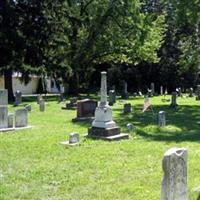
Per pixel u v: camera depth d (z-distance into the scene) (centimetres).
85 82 5734
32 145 1516
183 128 2098
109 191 965
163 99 4247
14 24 3944
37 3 3925
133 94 5331
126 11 4569
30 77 5100
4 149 1440
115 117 2545
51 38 4091
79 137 1661
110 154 1367
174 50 6031
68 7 4256
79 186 1005
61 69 4456
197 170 1162
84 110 2372
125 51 4906
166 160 657
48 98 4450
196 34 4419
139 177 1082
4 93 2231
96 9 4612
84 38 4706
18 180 1052
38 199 913
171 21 5919
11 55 3912
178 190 682
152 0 5984
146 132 1927
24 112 2019
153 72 6075
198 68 4559
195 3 3117
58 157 1315
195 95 4853
